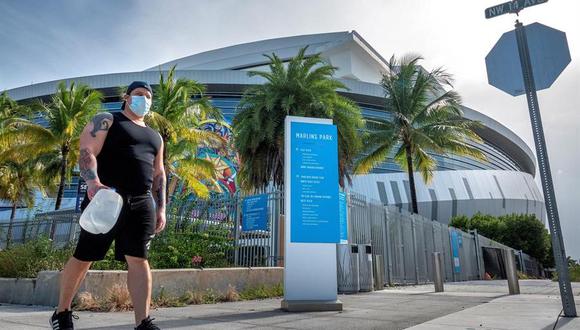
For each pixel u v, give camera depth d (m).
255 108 19.14
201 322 4.43
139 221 2.57
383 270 12.70
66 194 50.12
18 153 22.00
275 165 19.33
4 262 7.85
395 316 4.96
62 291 2.58
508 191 69.75
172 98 21.03
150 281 2.59
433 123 24.78
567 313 4.36
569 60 4.70
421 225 17.05
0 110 27.61
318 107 18.59
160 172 2.90
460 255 21.31
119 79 70.56
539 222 48.94
